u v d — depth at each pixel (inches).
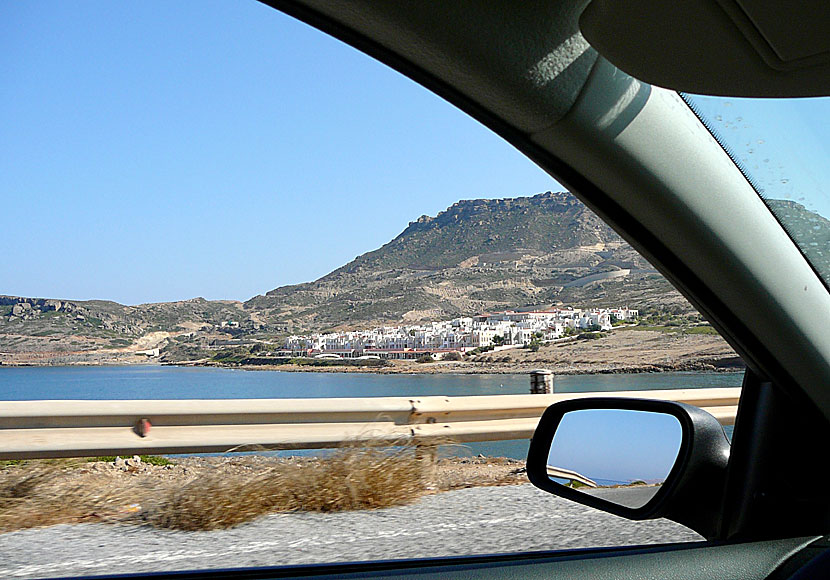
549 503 203.3
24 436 220.1
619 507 68.6
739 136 64.1
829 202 65.7
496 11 54.2
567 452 77.2
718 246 64.4
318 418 259.1
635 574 60.0
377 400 267.9
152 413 236.8
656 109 61.4
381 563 67.0
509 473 243.9
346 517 187.6
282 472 200.4
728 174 64.4
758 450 67.2
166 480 215.2
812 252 66.6
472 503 204.4
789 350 66.6
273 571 68.6
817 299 66.9
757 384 70.1
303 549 159.9
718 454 66.9
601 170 62.9
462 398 284.0
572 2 54.2
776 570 60.1
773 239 65.4
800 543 63.5
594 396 76.1
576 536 165.5
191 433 241.6
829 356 67.0
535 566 61.6
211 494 178.9
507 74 57.2
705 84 51.1
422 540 167.5
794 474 67.4
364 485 196.9
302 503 190.9
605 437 73.5
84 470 217.0
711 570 60.4
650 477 68.1
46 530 169.2
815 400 67.3
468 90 60.0
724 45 45.8
